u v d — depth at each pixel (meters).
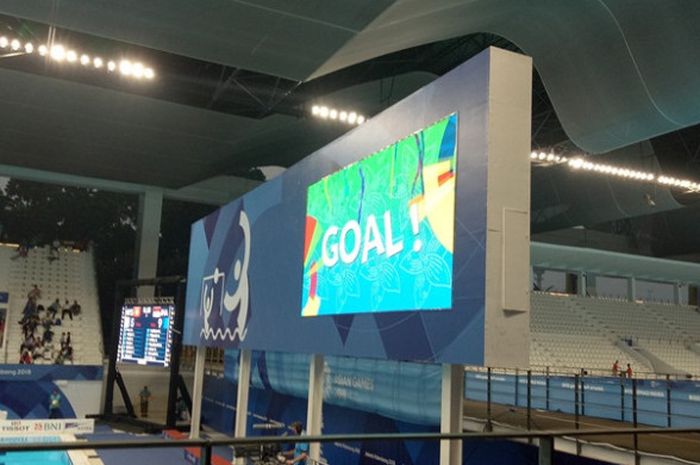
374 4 13.28
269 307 11.38
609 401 13.12
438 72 26.69
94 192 38.44
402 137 7.55
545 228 33.62
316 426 10.14
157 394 25.23
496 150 6.04
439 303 6.48
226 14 14.01
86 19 14.51
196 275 16.72
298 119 23.91
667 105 16.39
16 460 14.49
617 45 16.06
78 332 28.42
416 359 6.77
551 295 34.78
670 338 34.25
